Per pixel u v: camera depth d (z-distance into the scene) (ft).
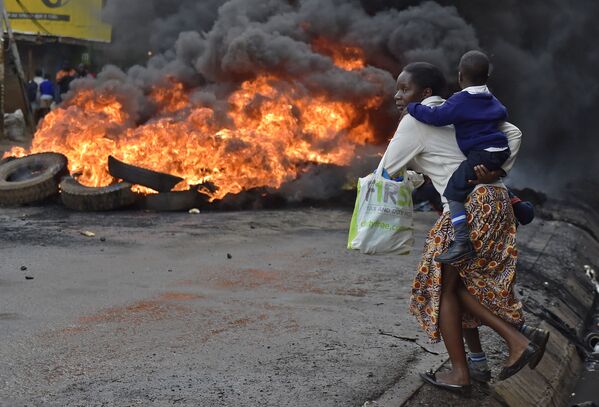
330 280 21.47
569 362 18.44
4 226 28.99
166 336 15.51
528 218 12.92
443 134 12.35
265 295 19.40
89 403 11.81
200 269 22.45
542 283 24.58
